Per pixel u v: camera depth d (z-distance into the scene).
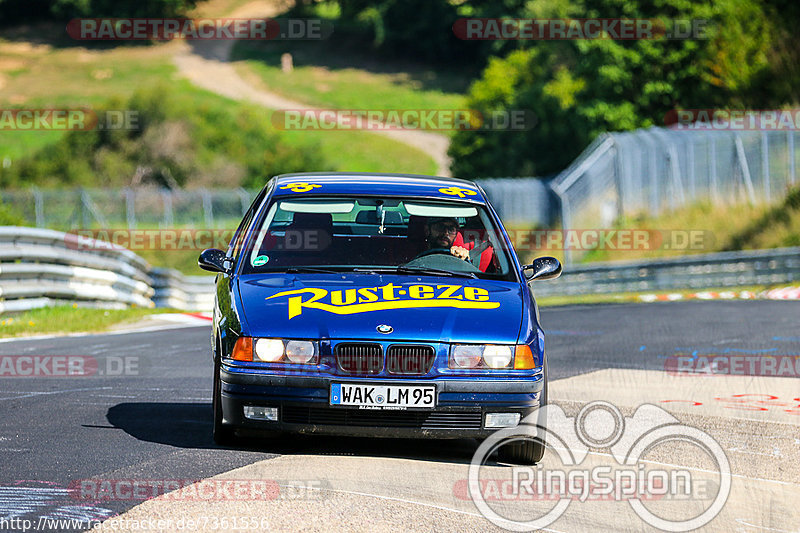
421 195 24.02
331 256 22.48
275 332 19.58
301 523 15.53
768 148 114.44
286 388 19.31
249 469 18.83
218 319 21.00
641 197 115.88
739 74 142.12
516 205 121.12
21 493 16.75
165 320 54.88
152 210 153.25
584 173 113.81
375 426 19.52
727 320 55.16
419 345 19.58
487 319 20.38
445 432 19.69
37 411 24.69
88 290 56.97
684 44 151.38
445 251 22.89
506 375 19.81
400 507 16.75
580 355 39.91
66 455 19.62
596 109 154.50
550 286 93.62
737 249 104.44
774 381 33.12
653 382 32.34
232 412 19.62
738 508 17.98
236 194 125.94
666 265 89.25
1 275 49.22
